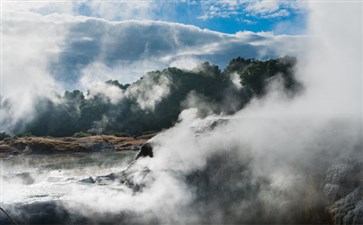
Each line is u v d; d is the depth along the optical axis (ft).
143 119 261.85
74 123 290.56
